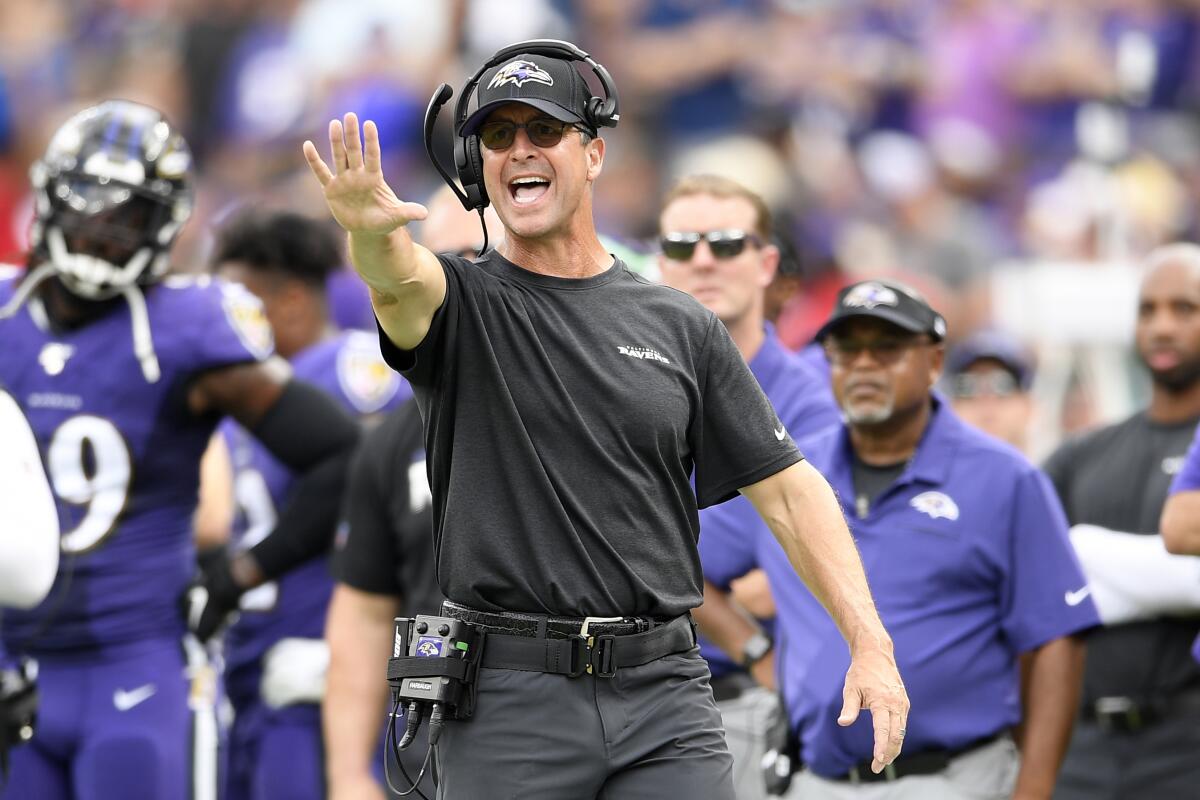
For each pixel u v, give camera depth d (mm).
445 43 47781
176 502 18922
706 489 12883
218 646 21156
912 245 44656
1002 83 47531
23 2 48969
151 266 18656
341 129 11125
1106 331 39312
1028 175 46688
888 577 17281
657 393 12375
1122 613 20016
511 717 12117
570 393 12234
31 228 18688
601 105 12500
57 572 18125
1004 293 42406
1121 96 47906
